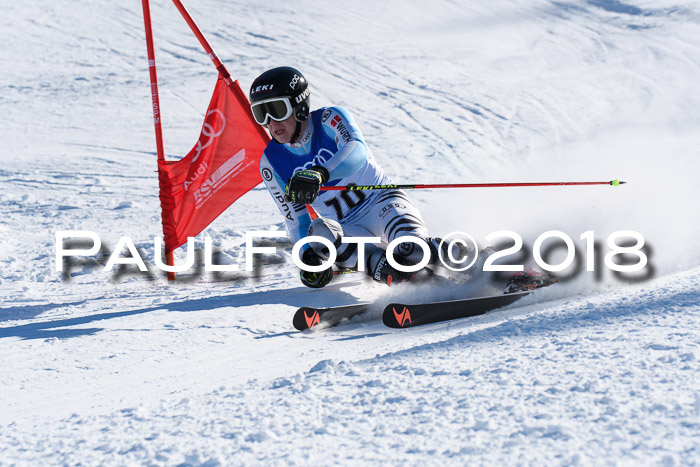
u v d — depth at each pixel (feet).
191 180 34.45
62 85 128.26
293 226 27.61
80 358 19.36
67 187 74.38
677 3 183.52
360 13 183.73
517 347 12.59
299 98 25.04
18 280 35.14
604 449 7.51
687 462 6.98
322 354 17.92
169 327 23.04
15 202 65.16
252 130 33.91
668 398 8.63
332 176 23.77
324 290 29.35
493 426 8.57
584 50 154.51
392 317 20.81
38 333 23.06
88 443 10.00
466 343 13.80
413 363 12.45
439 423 8.93
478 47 158.71
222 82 33.63
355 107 117.19
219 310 25.52
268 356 18.52
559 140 98.89
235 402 11.27
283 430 9.46
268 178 27.27
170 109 116.88
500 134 103.30
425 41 163.02
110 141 100.32
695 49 149.28
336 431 9.19
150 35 34.01
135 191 72.74
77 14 170.30
